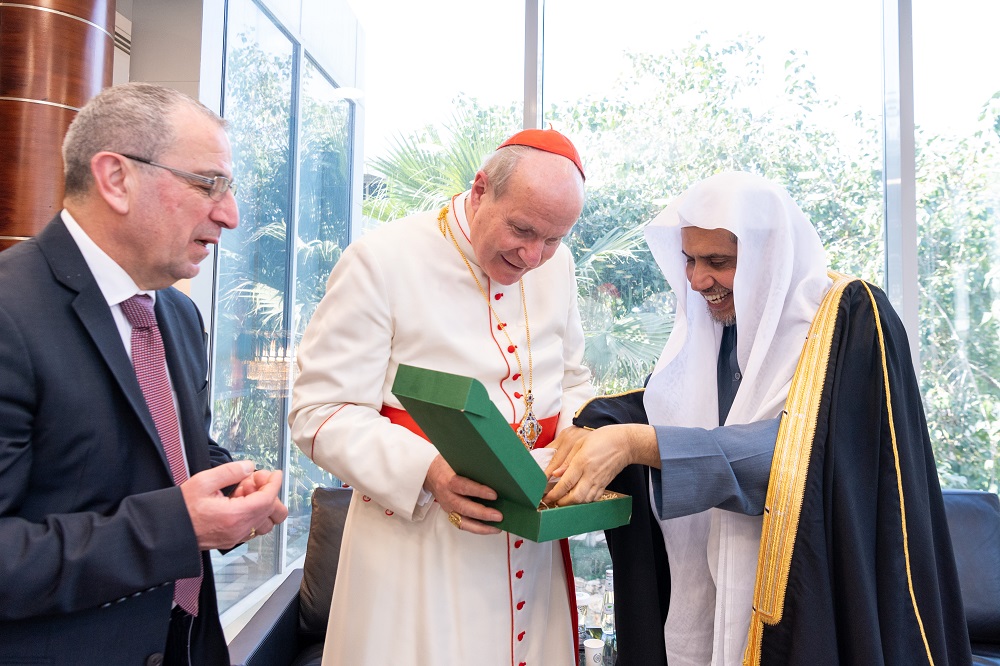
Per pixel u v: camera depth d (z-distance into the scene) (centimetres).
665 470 120
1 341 94
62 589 91
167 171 105
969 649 133
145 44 298
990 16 314
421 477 120
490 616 130
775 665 121
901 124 310
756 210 133
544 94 335
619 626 146
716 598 135
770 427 130
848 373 127
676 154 327
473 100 338
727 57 324
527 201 119
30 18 233
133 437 106
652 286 326
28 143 233
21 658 96
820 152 320
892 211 314
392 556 131
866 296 133
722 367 155
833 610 120
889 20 312
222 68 309
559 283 150
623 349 327
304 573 245
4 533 90
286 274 343
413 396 100
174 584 112
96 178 104
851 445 125
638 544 144
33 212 234
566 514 113
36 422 98
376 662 129
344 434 125
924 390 318
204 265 284
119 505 99
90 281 104
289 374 344
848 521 120
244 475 105
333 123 345
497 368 135
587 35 332
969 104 314
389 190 343
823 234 321
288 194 346
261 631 202
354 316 129
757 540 134
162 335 124
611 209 330
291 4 343
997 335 313
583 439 124
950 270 316
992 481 314
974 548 243
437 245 137
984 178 313
